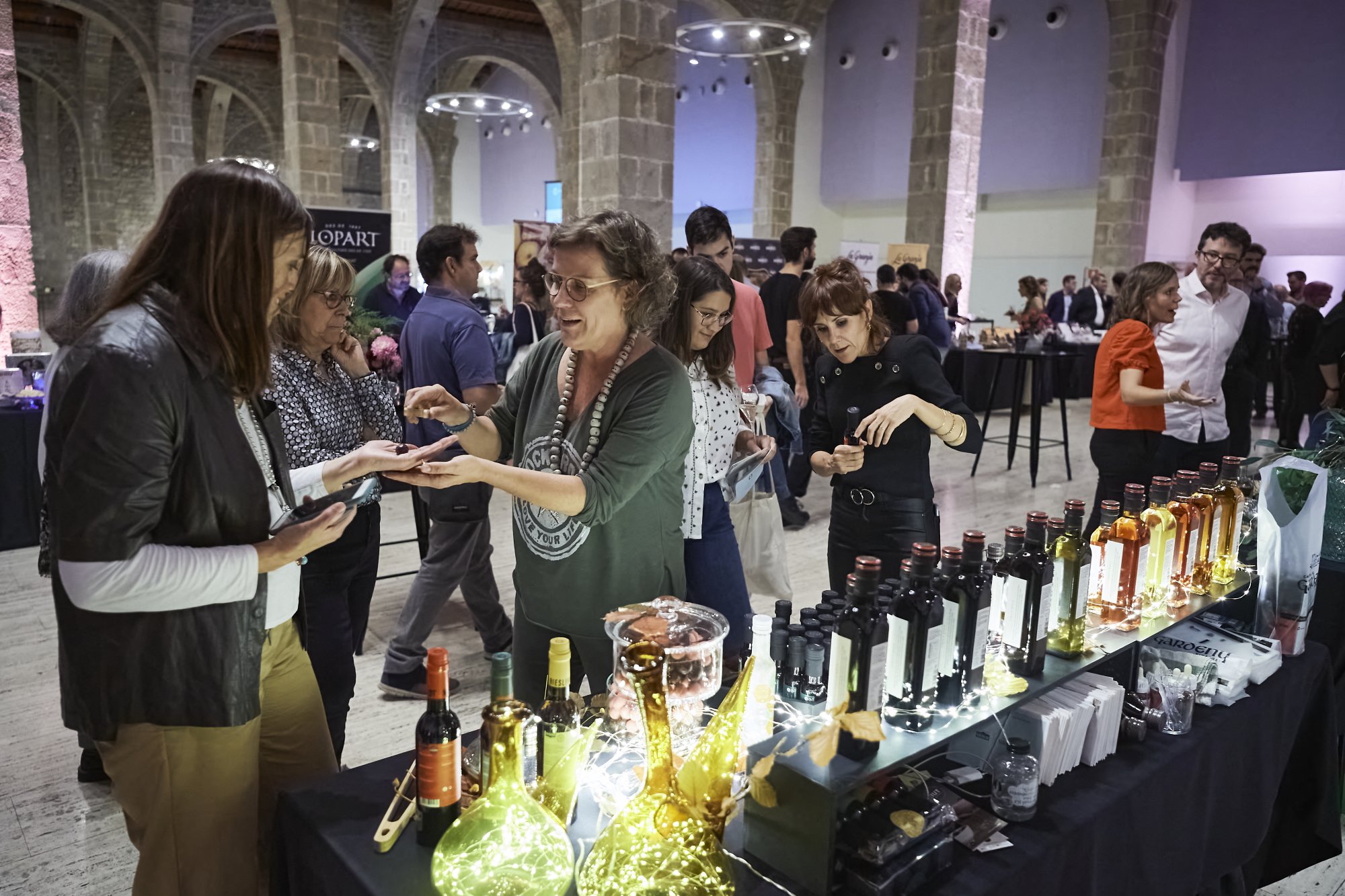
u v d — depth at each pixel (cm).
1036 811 136
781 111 1513
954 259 952
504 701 106
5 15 493
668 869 103
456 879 101
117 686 120
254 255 116
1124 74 1210
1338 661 223
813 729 124
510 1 1594
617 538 158
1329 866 223
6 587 386
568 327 147
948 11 913
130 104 1875
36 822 222
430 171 2155
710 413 208
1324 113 1159
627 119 678
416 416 167
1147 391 308
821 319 220
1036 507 555
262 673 149
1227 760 170
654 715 105
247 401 133
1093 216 1334
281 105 1880
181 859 130
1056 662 148
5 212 509
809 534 495
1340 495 223
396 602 376
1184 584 183
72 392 108
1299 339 636
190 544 121
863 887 110
